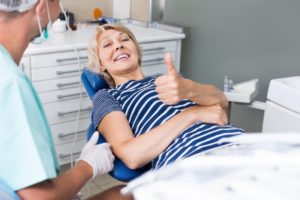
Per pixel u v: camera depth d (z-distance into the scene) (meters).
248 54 2.63
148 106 1.64
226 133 1.47
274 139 0.73
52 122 2.61
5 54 1.07
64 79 2.56
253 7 2.54
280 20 2.40
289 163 0.66
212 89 1.66
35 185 1.03
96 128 1.62
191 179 0.65
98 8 3.31
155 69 2.95
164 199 0.63
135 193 0.66
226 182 0.64
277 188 0.62
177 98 1.48
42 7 1.14
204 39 2.92
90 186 2.61
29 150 1.02
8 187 1.01
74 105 2.66
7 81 1.01
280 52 2.44
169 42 2.95
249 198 0.61
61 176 1.15
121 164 1.48
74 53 2.54
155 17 3.28
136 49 1.88
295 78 1.97
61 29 2.82
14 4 1.06
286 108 1.84
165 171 0.69
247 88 2.17
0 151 1.00
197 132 1.50
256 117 2.55
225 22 2.74
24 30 1.13
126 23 3.38
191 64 3.08
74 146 2.74
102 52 1.84
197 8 2.93
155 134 1.47
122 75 1.85
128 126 1.56
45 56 2.44
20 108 1.02
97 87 1.88
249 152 0.70
